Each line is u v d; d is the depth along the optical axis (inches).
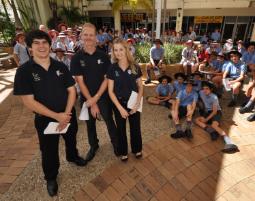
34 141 143.1
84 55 103.9
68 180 107.4
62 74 87.7
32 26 589.9
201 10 653.9
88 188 102.6
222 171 115.4
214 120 153.7
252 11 597.9
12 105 206.7
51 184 99.7
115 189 102.3
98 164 118.6
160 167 117.0
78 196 98.3
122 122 107.7
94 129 118.9
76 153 112.7
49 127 86.0
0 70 351.9
